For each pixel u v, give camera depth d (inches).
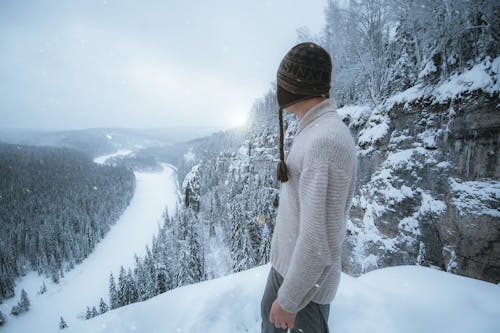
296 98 46.7
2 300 2871.6
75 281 3294.8
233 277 111.6
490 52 391.2
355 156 41.9
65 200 4881.9
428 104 452.8
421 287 95.7
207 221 2738.7
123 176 7293.3
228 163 3622.0
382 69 721.0
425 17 493.7
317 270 37.9
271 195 1290.6
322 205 36.9
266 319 58.0
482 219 313.6
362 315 85.3
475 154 350.0
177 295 101.9
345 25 796.6
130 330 85.5
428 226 398.6
